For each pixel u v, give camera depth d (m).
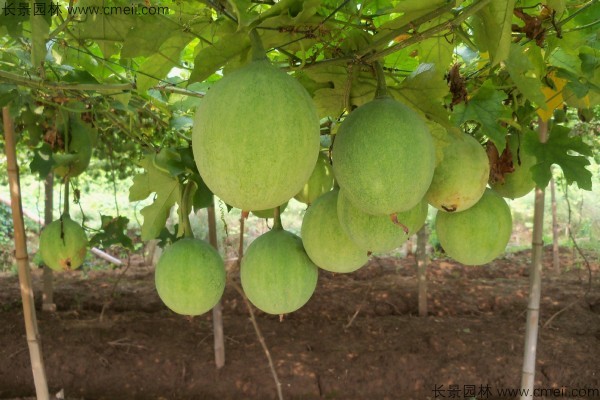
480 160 2.13
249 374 6.31
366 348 6.80
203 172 1.47
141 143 4.28
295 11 1.78
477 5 1.78
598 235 13.45
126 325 7.32
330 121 2.92
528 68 2.14
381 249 2.02
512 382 6.27
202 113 1.48
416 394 6.24
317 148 1.51
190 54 3.86
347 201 2.03
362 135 1.63
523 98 2.75
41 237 4.41
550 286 9.47
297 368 6.36
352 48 2.10
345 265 2.26
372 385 6.26
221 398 6.18
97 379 6.34
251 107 1.41
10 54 3.58
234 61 1.96
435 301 8.59
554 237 10.75
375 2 2.65
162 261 2.69
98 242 5.21
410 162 1.61
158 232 3.14
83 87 3.01
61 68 3.74
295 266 2.40
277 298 2.39
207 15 2.18
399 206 1.65
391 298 8.61
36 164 3.87
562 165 2.45
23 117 4.36
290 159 1.42
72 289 9.11
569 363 6.48
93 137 4.46
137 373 6.38
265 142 1.39
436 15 1.86
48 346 6.62
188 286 2.60
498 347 6.79
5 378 6.32
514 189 2.74
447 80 2.34
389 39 1.91
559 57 2.82
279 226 2.54
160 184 2.97
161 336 7.06
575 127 7.43
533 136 2.52
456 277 10.38
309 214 2.33
